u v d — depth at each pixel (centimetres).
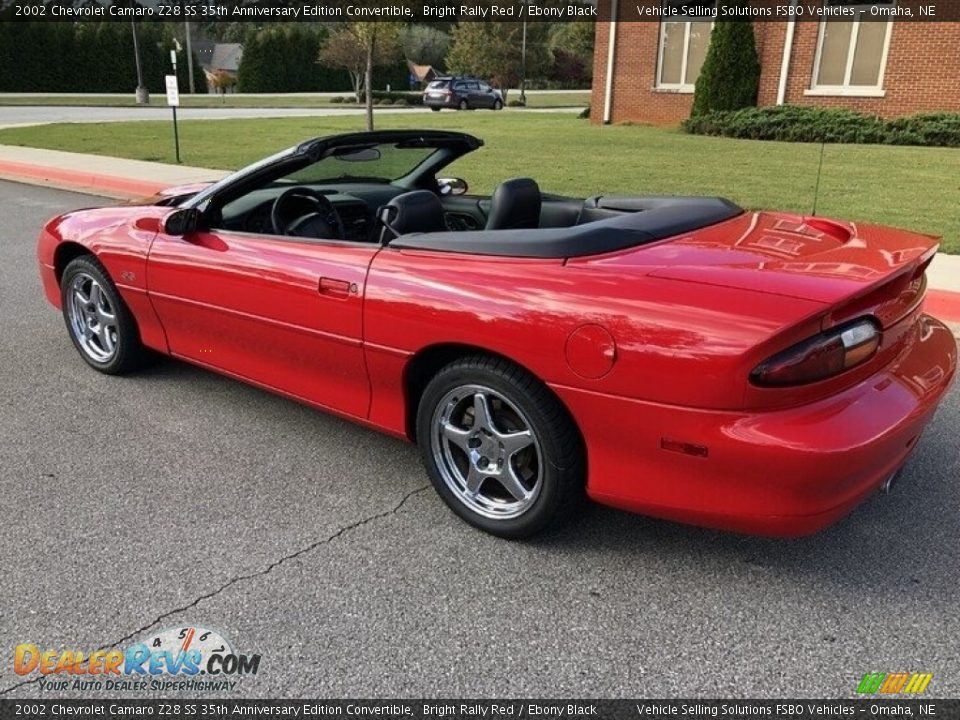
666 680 234
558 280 271
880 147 1641
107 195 1183
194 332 401
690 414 244
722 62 1958
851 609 262
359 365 326
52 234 471
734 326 237
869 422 242
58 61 4916
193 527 312
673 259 276
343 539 304
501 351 275
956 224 859
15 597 269
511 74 6044
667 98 2192
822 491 239
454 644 248
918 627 254
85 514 320
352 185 445
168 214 400
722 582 277
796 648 246
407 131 403
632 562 289
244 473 355
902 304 275
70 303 474
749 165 1359
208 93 5922
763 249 289
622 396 253
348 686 233
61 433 393
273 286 345
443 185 488
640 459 259
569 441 275
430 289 294
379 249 320
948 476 347
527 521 291
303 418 412
